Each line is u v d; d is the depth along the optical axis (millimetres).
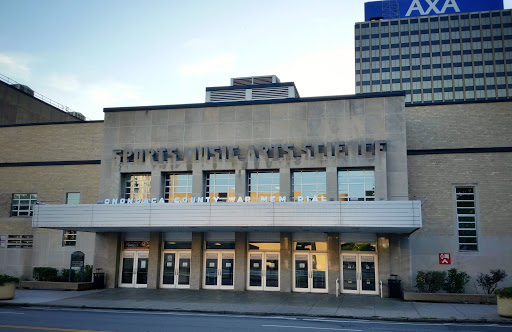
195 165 29219
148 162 29891
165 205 25672
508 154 27734
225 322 17750
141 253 30125
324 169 27875
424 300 23953
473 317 19156
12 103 43844
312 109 28375
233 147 28812
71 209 26938
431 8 127875
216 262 28922
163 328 16062
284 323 17703
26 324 16688
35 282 29016
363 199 27156
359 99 27875
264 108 29062
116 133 30953
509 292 19188
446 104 29484
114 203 27641
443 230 27672
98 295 26016
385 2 130625
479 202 27625
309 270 27484
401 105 27344
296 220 23938
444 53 122812
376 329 16578
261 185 28656
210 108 29859
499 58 120438
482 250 27156
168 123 30312
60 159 34531
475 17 123250
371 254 26875
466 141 28891
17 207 34156
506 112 28719
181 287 29125
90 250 31922
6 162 35312
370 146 27094
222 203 24953
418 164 28562
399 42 125562
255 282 28141
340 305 22547
